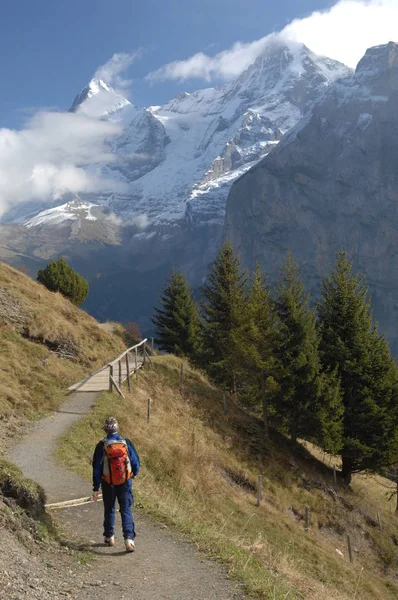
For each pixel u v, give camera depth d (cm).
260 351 3569
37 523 868
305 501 2934
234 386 4447
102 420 2030
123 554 877
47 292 3703
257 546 1273
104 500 905
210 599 747
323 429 3366
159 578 795
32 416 1920
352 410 3628
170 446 2136
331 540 2752
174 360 3938
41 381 2400
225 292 4622
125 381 2831
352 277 3819
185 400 3203
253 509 2300
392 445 3516
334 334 3738
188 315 5650
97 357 3203
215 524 1630
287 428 3544
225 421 3297
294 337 3525
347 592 1981
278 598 818
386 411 3594
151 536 991
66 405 2170
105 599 685
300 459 3484
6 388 2058
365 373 3634
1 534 753
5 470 936
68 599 655
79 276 4925
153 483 1672
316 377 3422
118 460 885
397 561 2969
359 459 3609
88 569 787
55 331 3048
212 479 2148
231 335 3812
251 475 2758
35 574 692
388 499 3900
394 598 2359
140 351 4147
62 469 1361
